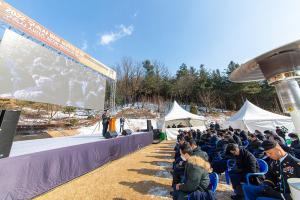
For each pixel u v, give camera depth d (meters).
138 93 37.25
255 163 3.06
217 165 4.39
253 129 10.75
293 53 1.12
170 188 4.16
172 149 10.37
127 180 4.75
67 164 4.33
